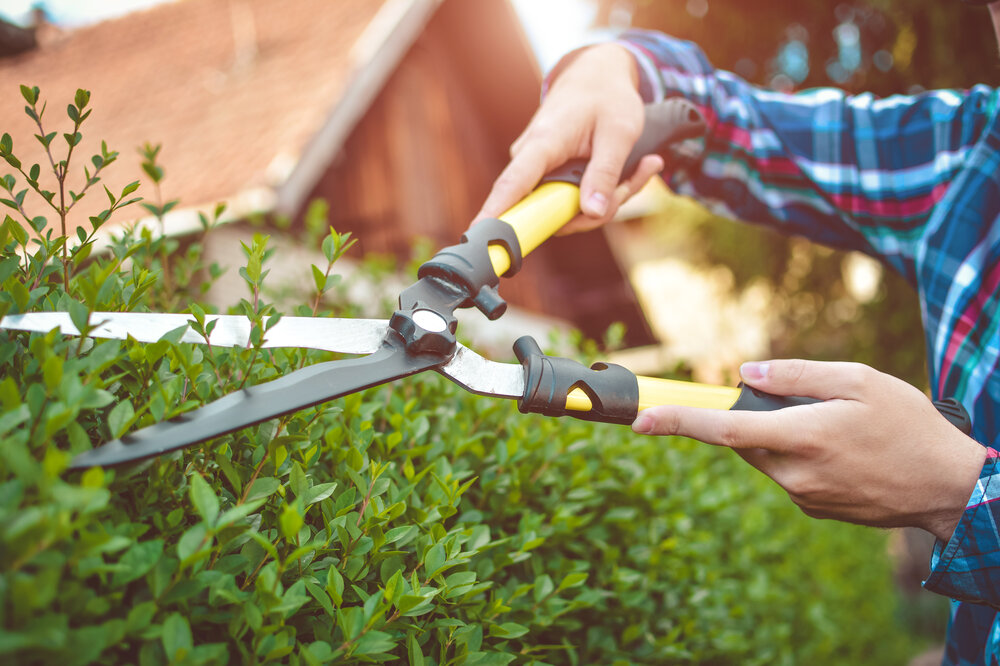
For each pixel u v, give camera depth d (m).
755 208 1.35
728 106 1.33
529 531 0.89
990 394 0.96
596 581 1.10
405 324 0.73
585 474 1.09
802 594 2.53
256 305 0.66
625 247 13.78
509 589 0.87
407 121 7.27
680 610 1.27
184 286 1.11
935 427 0.73
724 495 1.79
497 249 0.93
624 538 1.21
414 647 0.63
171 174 4.98
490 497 0.98
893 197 1.19
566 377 0.76
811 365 0.75
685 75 1.29
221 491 0.63
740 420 0.70
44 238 0.71
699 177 1.35
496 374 0.78
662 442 1.79
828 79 6.75
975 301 1.02
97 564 0.44
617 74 1.15
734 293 8.27
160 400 0.55
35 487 0.45
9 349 0.56
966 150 1.12
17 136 6.55
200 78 6.80
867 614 3.87
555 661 0.98
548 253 9.09
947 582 0.76
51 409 0.46
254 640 0.51
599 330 10.16
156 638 0.49
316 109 5.07
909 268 1.21
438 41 7.69
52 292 0.69
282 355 0.79
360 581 0.70
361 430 0.83
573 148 1.10
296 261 2.94
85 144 5.78
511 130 8.58
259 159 4.68
